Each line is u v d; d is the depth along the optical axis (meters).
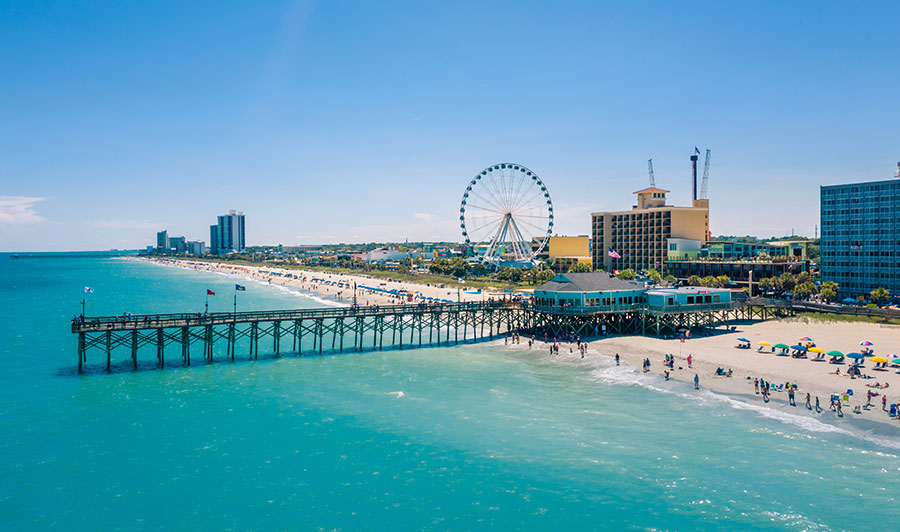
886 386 63.06
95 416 60.38
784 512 39.44
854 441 50.34
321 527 38.75
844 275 145.38
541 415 59.62
